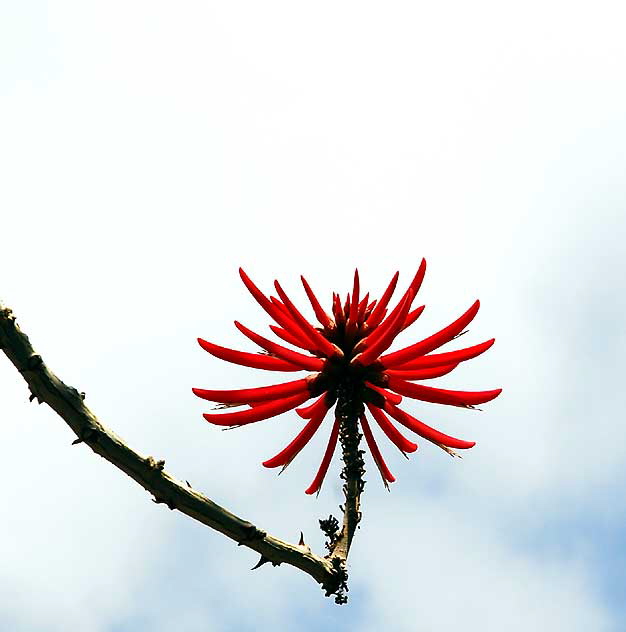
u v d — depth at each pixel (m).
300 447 4.77
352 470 4.51
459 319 4.65
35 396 3.65
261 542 4.05
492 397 4.72
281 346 4.68
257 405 4.75
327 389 4.71
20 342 3.51
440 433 4.80
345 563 4.24
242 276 4.67
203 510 3.96
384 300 4.88
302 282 4.93
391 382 4.69
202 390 4.63
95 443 3.74
